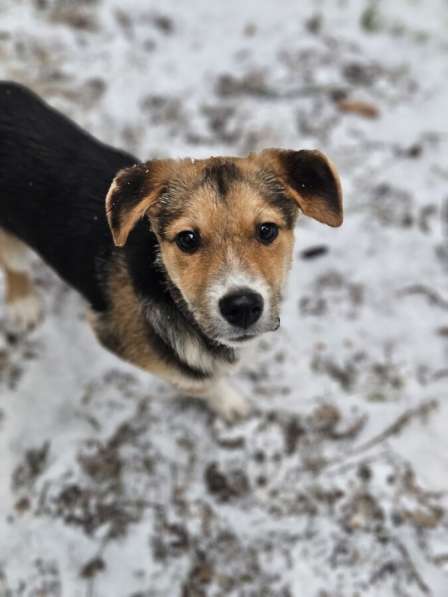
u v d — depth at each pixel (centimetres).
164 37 203
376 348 159
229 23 211
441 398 155
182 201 136
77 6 200
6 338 160
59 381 157
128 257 142
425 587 145
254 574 147
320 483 151
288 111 183
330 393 156
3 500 151
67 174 146
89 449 153
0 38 185
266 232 135
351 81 193
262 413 155
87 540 149
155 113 181
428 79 197
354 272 164
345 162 174
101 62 189
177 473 152
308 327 160
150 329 143
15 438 154
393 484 150
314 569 147
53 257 149
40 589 147
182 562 147
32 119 149
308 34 207
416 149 175
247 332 134
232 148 175
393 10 229
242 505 150
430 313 161
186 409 156
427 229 168
